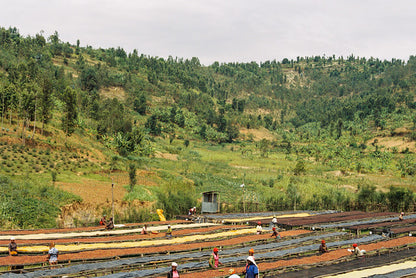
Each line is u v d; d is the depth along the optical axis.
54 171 64.56
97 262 25.36
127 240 33.66
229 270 23.45
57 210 48.06
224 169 112.56
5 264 23.23
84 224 47.75
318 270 23.97
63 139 86.44
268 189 84.69
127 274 22.11
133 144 109.31
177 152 140.62
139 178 76.12
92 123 118.62
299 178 97.31
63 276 21.61
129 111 199.12
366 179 109.50
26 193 49.09
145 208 56.91
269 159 152.75
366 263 26.28
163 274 22.33
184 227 43.31
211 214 57.59
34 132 79.25
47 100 86.19
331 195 76.19
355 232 41.38
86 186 61.25
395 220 52.91
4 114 81.75
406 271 23.77
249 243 33.31
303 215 58.44
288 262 25.55
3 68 147.88
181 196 63.38
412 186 97.81
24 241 31.61
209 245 31.72
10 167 59.81
